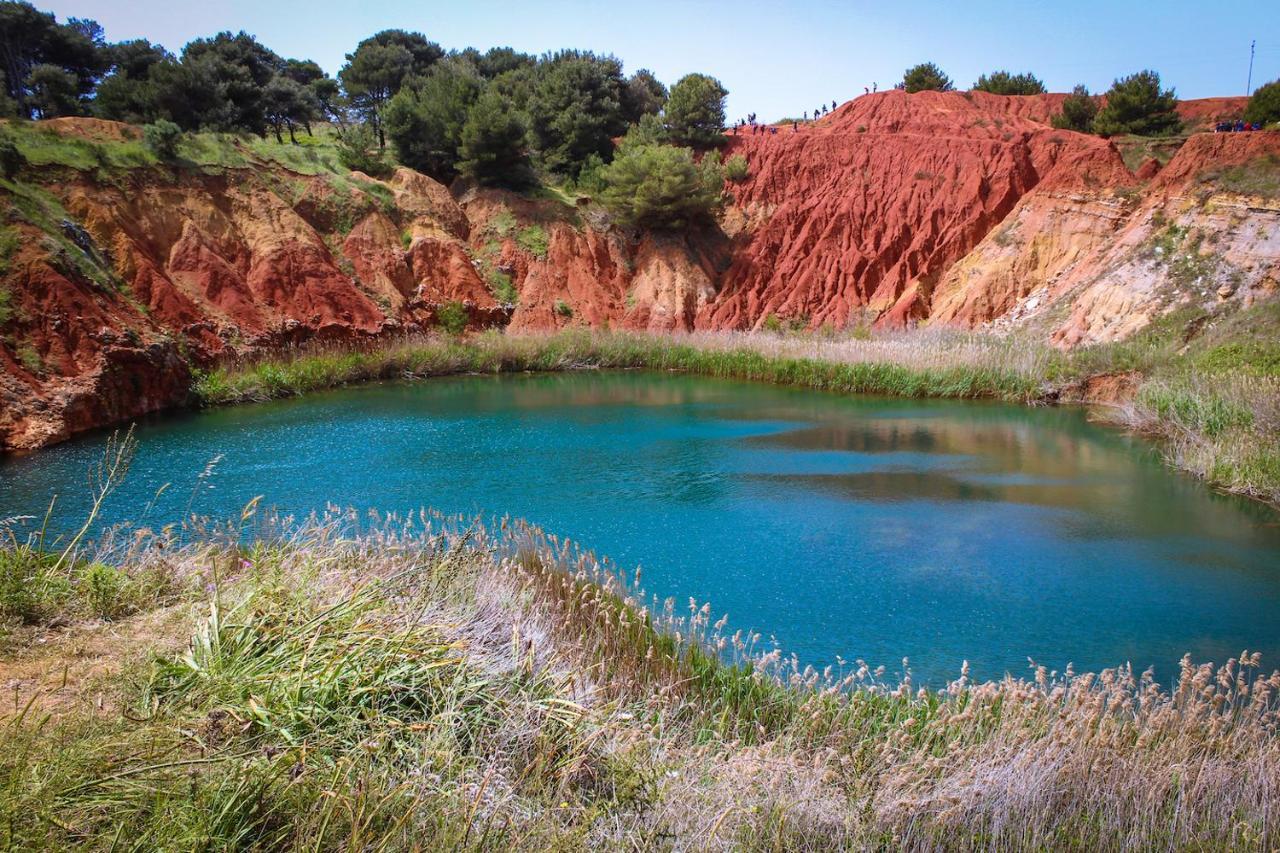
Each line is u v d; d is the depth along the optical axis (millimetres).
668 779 4801
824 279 37906
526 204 40500
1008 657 8055
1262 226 25375
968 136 40219
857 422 20703
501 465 15906
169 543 7828
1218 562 10680
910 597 9492
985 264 34562
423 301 35250
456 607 6629
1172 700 6141
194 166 31250
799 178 42406
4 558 6539
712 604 9250
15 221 21562
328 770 4035
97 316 21094
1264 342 20859
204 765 3920
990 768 5191
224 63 39031
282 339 28938
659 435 19062
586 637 7312
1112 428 19719
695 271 39531
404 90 41719
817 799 4773
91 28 46125
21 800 3451
